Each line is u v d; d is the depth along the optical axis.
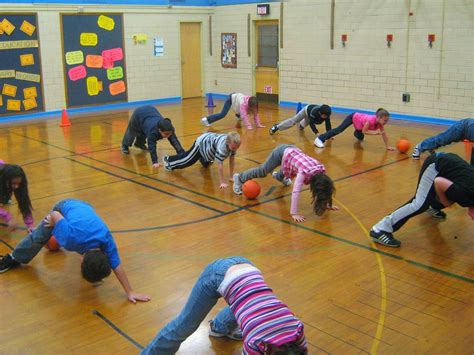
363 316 3.13
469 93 8.98
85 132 9.14
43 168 6.64
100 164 6.82
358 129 7.59
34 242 3.63
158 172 6.40
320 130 8.93
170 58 12.88
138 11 12.05
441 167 3.81
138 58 12.30
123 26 11.89
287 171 4.91
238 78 13.05
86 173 6.39
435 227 4.55
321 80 11.21
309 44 11.25
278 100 12.27
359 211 4.95
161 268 3.80
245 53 12.65
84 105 11.68
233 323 2.81
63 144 8.12
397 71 9.88
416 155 6.79
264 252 4.06
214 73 13.69
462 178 3.67
